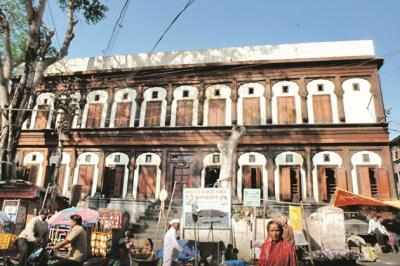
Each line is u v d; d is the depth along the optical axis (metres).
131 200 22.91
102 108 26.23
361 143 21.78
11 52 21.62
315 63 23.77
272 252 4.95
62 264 6.75
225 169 17.42
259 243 13.44
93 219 12.85
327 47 24.19
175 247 8.83
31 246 9.99
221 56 25.62
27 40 21.42
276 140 22.75
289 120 23.23
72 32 22.64
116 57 27.38
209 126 23.70
